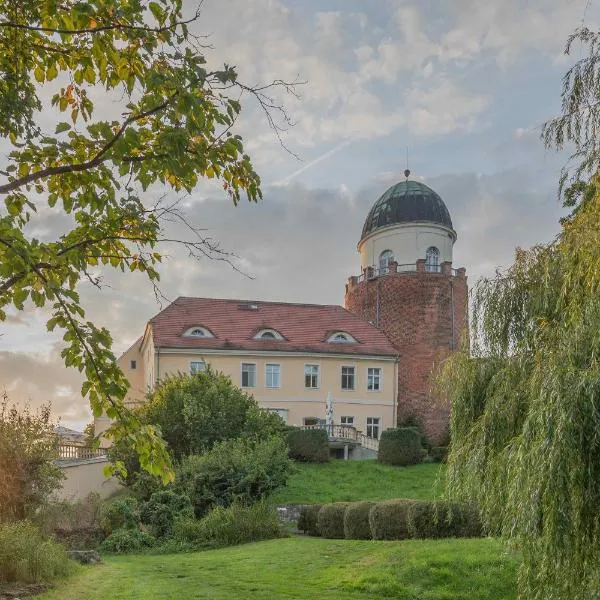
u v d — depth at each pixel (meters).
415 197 48.03
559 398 6.51
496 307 9.74
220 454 22.36
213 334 39.53
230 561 14.55
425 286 44.50
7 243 4.10
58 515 18.23
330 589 11.42
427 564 12.07
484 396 9.96
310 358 40.09
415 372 43.47
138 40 4.31
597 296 6.91
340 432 36.69
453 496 9.58
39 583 10.95
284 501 24.83
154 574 12.95
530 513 6.52
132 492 22.33
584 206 8.10
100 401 4.68
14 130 4.57
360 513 17.55
